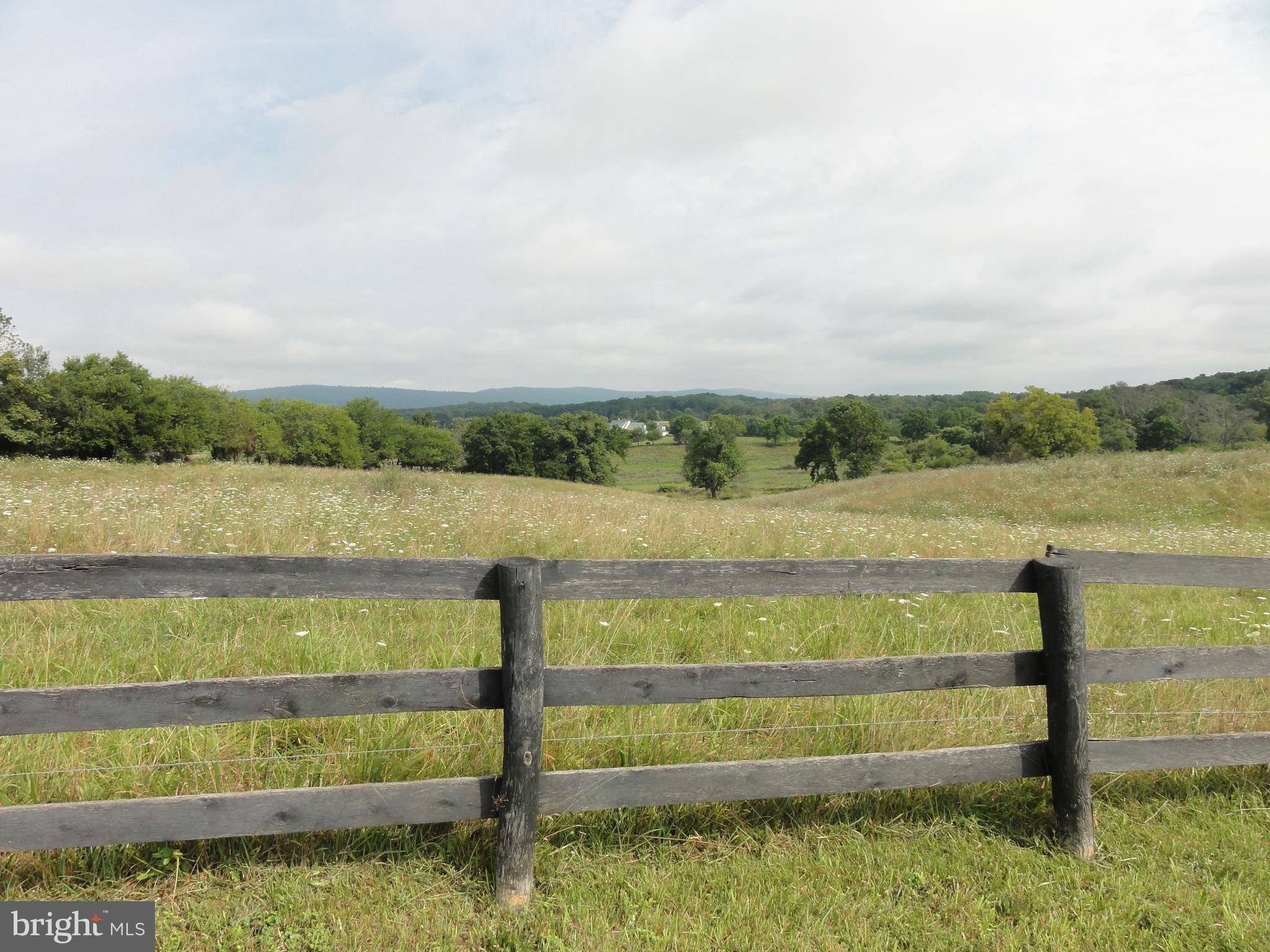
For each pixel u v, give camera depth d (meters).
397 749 3.18
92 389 48.62
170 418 51.25
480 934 2.50
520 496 15.43
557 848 2.95
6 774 2.81
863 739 3.64
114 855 2.71
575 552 8.38
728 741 3.58
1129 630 6.50
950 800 3.39
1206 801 3.50
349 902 2.61
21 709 2.34
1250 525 18.73
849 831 3.18
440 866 2.82
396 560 2.64
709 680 2.85
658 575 2.85
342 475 24.83
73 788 2.94
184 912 2.54
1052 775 3.14
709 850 3.04
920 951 2.52
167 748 3.15
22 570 2.39
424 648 4.72
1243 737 3.35
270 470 25.41
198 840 2.73
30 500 9.60
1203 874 2.95
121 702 2.41
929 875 2.92
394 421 102.50
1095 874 2.93
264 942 2.41
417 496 14.82
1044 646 3.15
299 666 4.31
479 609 5.78
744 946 2.49
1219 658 3.31
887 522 15.39
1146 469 26.09
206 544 7.77
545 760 3.28
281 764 3.16
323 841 2.87
